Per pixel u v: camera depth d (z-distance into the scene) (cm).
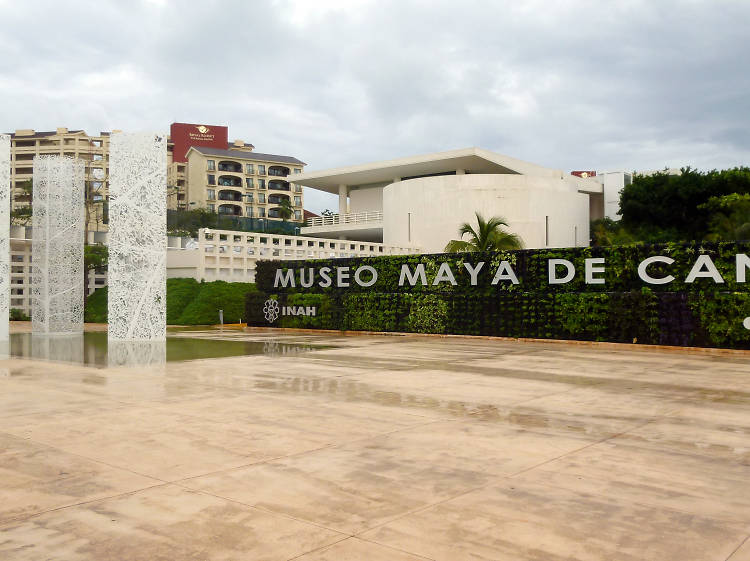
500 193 4700
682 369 1505
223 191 10981
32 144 12162
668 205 5778
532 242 4703
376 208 6544
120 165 2267
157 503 554
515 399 1077
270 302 3173
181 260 3953
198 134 12006
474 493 580
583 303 2267
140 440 779
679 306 2067
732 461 690
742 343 1952
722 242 2027
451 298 2606
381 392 1145
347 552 452
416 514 526
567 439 789
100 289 4012
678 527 500
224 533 486
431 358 1739
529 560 439
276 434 811
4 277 2303
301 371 1445
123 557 444
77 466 667
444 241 4766
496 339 2462
